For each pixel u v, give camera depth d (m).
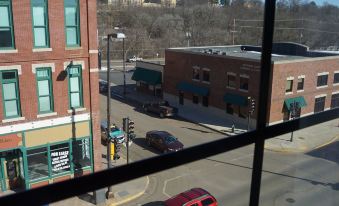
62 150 11.48
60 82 11.40
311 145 9.48
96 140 12.02
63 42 11.16
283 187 8.90
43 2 11.07
